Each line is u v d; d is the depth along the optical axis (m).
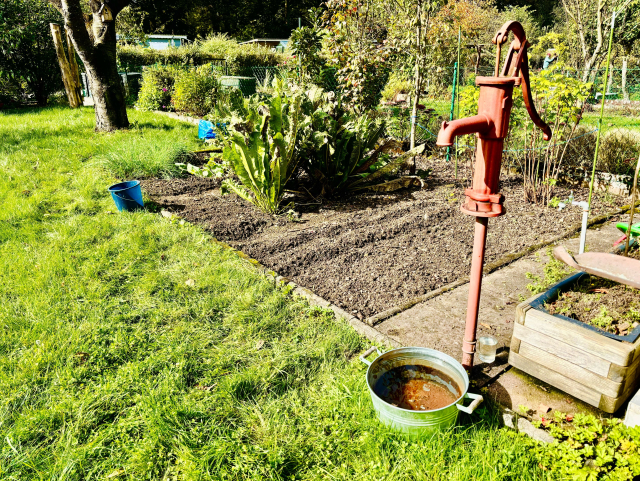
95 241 4.36
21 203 5.23
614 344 2.08
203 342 2.85
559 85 5.05
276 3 38.88
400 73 9.42
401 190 6.01
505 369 2.58
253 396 2.43
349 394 2.38
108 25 8.83
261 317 3.11
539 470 1.94
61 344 2.80
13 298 3.35
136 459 2.02
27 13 13.59
